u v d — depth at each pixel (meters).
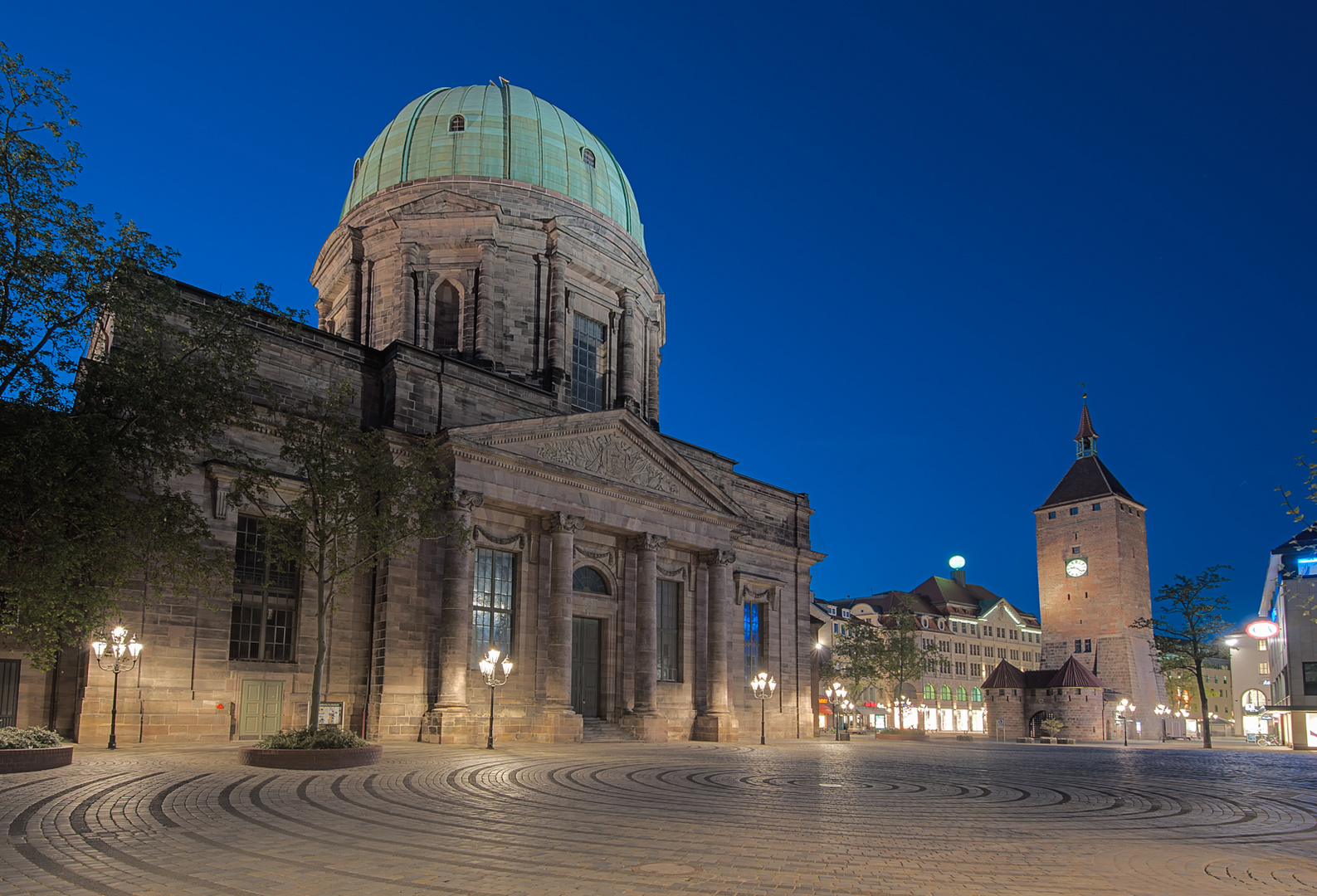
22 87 25.53
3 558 24.28
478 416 45.31
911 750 51.09
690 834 16.70
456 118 60.84
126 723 33.19
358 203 60.47
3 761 23.38
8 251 24.77
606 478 48.16
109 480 26.70
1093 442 123.69
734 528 56.56
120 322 27.80
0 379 25.05
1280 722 83.88
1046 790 27.16
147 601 34.28
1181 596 85.62
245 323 32.91
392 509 33.34
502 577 45.12
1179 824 20.02
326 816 18.22
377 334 56.28
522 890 11.98
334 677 38.88
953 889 12.43
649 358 63.62
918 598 149.12
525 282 56.59
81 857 13.82
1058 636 120.00
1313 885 13.11
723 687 53.91
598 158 64.12
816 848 15.43
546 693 45.09
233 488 36.09
